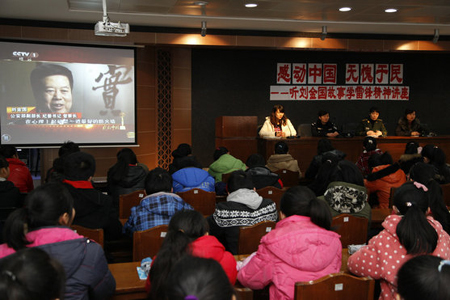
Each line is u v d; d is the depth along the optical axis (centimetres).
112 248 312
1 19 619
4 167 347
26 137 645
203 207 367
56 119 658
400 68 916
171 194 280
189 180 385
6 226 160
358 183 296
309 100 895
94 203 267
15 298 92
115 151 716
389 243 182
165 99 772
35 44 636
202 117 858
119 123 696
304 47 732
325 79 895
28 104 641
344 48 747
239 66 863
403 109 927
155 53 743
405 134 757
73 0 519
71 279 160
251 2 534
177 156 482
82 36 656
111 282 182
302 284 170
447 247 182
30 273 95
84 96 670
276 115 736
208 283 88
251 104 875
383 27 701
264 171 399
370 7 565
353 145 702
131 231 279
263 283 192
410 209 177
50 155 672
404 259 178
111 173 379
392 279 178
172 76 772
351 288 177
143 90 729
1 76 623
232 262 189
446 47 775
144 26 676
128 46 682
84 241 166
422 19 643
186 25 676
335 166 371
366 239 281
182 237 161
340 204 276
